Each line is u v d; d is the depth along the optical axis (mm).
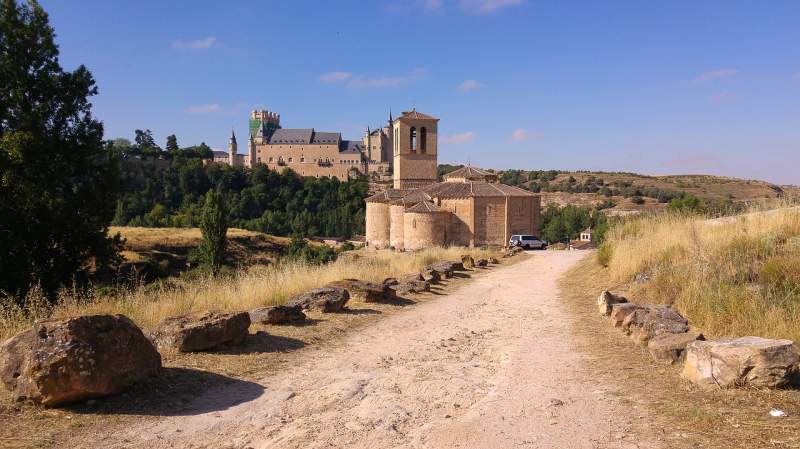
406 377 7168
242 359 7906
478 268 25234
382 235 58344
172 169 130000
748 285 9203
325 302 12102
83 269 26047
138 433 5133
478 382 6859
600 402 5645
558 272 22578
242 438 5078
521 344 9156
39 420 5285
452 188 53969
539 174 172500
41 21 25281
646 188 131250
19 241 21828
